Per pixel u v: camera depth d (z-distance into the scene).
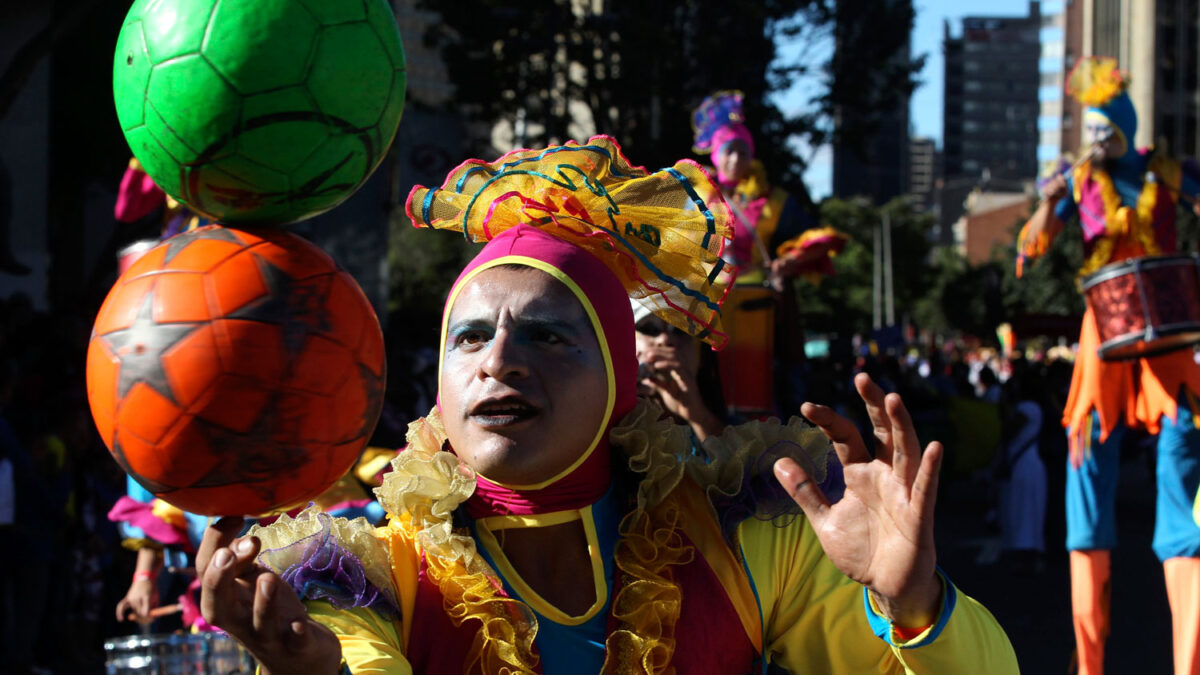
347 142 1.75
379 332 1.82
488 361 1.95
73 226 20.70
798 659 2.21
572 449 2.00
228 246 1.71
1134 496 16.69
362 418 1.76
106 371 1.67
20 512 6.52
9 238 15.45
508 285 2.00
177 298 1.66
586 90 20.77
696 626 2.07
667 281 2.23
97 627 7.64
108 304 1.72
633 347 2.14
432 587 2.04
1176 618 4.91
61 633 7.35
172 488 1.68
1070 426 5.50
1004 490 11.50
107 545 7.64
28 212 16.08
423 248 32.66
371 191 10.30
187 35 1.68
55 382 8.13
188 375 1.63
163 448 1.64
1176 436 5.10
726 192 6.13
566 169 2.12
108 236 21.23
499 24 20.31
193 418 1.63
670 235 2.25
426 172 19.66
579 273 2.04
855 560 1.85
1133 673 7.00
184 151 1.71
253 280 1.68
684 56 21.20
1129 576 10.21
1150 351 5.18
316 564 1.95
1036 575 10.80
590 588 2.08
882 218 71.06
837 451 1.89
